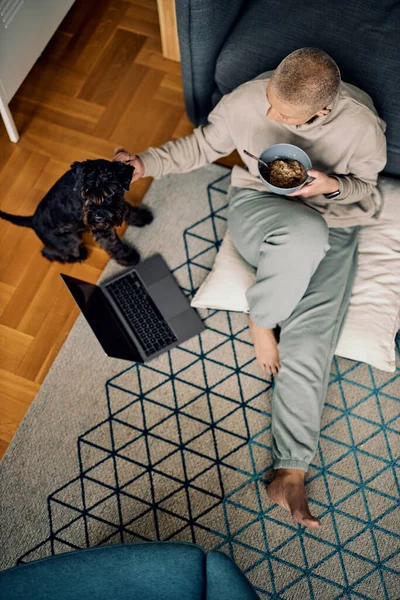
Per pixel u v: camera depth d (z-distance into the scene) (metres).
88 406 1.90
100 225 1.64
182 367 1.93
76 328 1.97
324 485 1.81
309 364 1.70
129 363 1.94
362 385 1.90
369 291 1.83
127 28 2.36
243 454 1.84
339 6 1.76
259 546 1.75
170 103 2.27
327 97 1.36
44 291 2.03
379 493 1.80
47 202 1.77
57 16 2.17
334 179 1.57
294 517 1.60
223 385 1.91
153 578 1.27
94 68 2.31
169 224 2.09
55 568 1.27
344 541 1.75
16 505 1.80
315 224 1.59
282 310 1.67
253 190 1.75
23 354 1.96
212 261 2.05
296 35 1.75
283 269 1.61
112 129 2.23
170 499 1.80
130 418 1.89
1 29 1.88
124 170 1.55
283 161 1.55
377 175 1.76
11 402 1.91
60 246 1.91
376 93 1.69
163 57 2.32
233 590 1.23
